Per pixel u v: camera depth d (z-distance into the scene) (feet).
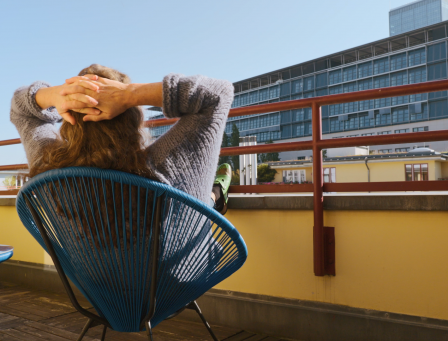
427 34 333.21
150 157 3.00
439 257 5.23
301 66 369.91
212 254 3.26
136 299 3.05
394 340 5.41
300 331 6.13
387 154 184.96
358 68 344.69
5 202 10.67
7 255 5.77
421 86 5.36
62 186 2.91
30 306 8.16
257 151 6.72
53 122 3.70
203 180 3.19
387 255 5.59
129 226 2.90
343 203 5.89
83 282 3.21
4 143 10.38
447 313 5.13
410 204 5.37
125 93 2.91
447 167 177.99
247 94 388.98
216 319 6.96
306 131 340.80
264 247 6.62
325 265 6.00
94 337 6.23
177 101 2.98
